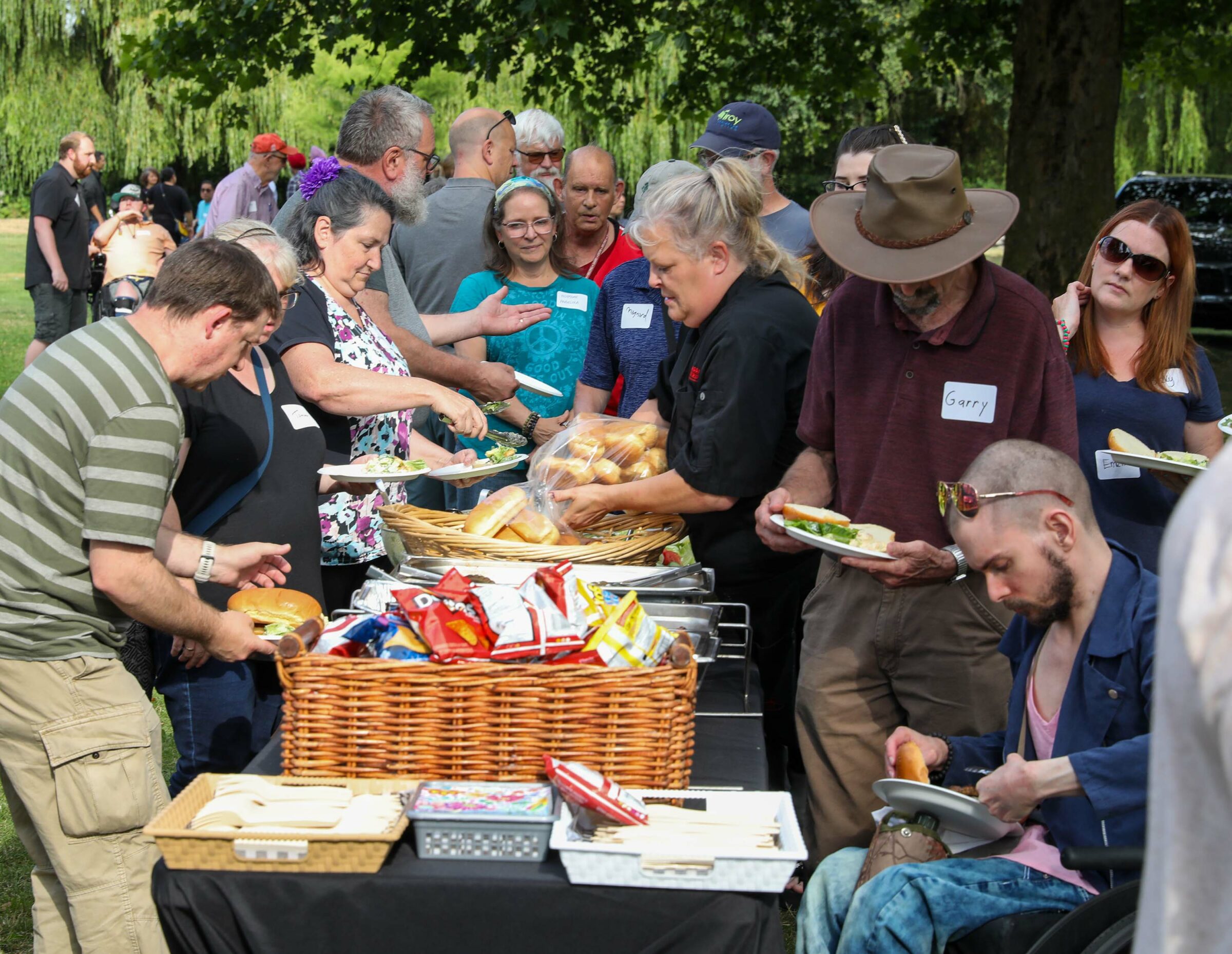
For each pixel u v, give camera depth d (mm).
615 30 11414
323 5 10102
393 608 2359
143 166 22984
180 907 1784
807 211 4438
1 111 23391
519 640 1955
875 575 2445
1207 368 3287
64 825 2312
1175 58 11758
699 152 4430
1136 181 14914
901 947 1997
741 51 11648
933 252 2328
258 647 2328
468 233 4938
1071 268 8562
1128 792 1917
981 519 2066
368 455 3199
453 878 1768
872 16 12531
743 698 2498
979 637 2533
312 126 20031
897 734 2359
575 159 4770
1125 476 3213
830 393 2646
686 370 3014
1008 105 24234
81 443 2158
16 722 2287
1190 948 821
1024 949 1969
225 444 2682
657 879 1732
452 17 10164
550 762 1850
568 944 1767
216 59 10320
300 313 3027
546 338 4426
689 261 2742
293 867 1780
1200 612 788
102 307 9492
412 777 1979
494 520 2830
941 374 2469
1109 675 2057
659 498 2785
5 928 3113
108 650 2324
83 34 23469
